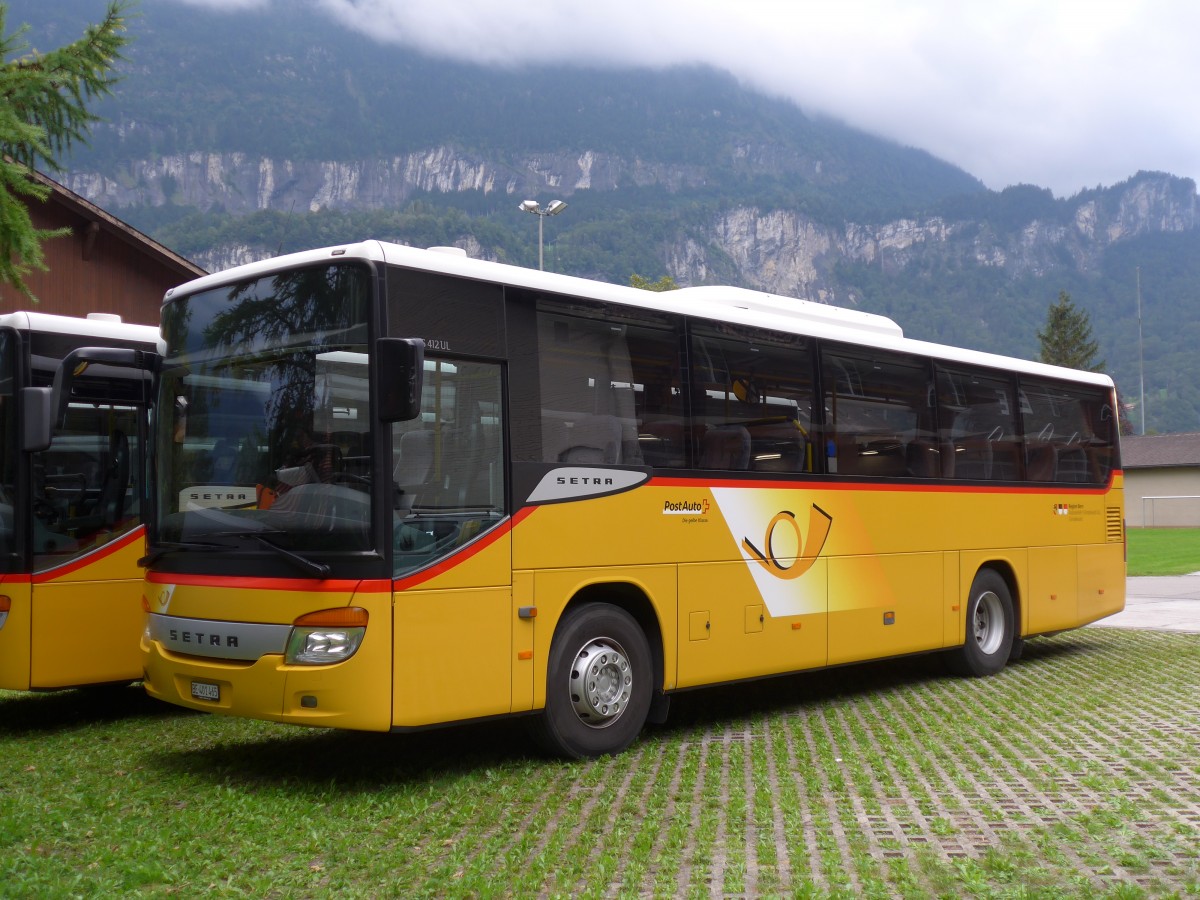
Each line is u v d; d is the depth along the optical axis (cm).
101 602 937
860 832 593
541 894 496
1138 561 3225
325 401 683
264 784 702
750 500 918
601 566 792
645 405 842
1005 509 1230
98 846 565
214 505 718
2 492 912
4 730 925
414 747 816
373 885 510
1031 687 1109
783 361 971
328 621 654
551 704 755
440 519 693
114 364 775
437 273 713
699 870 529
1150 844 568
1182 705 991
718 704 1015
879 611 1048
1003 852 554
